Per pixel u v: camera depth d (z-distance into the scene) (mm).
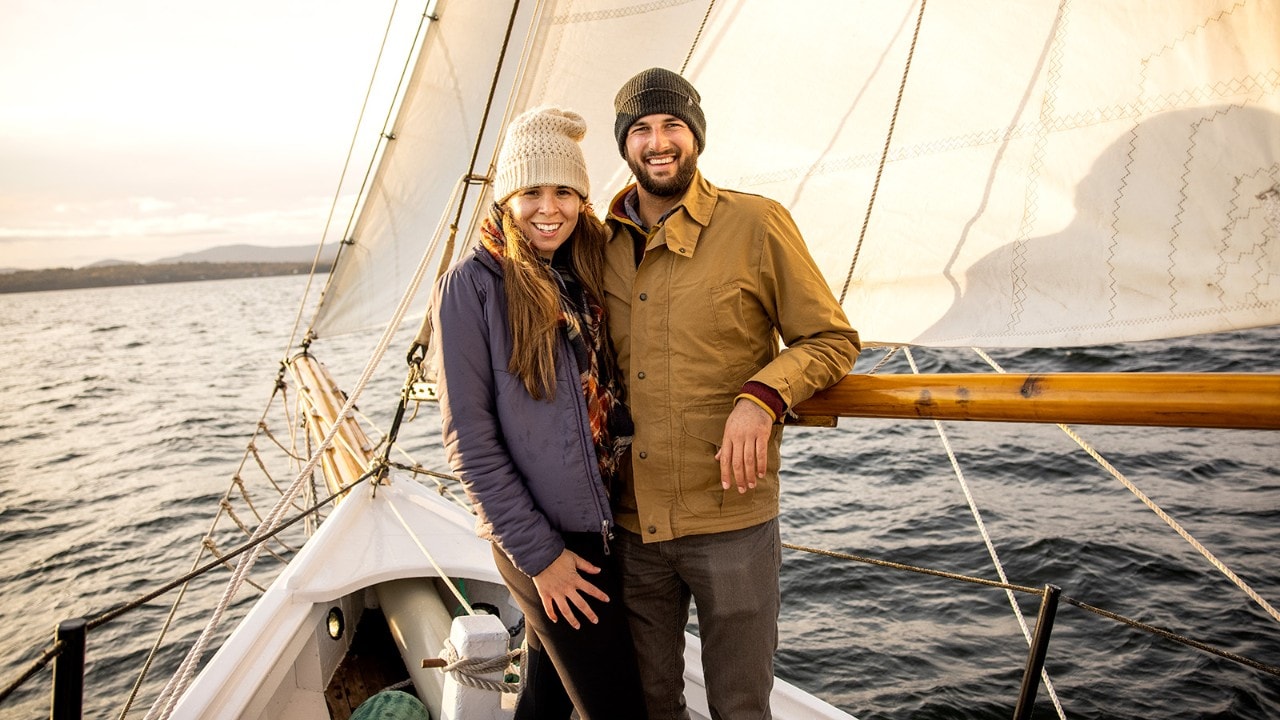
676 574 1906
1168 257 1801
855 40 2342
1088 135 1909
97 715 6688
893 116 2248
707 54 2613
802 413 1862
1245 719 4496
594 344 1786
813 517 7992
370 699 2738
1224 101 1710
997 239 2078
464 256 1772
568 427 1715
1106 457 8523
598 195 3195
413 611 3119
